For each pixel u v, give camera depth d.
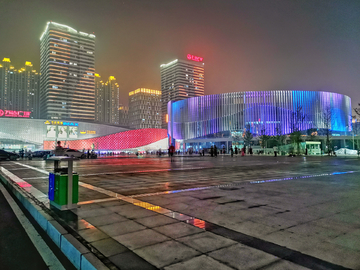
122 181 10.38
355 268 2.62
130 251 3.13
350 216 4.66
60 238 3.80
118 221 4.46
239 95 90.12
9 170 16.33
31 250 3.82
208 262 2.78
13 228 4.91
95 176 12.48
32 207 5.77
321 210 5.13
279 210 5.16
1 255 3.63
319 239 3.48
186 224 4.24
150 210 5.25
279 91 87.81
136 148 108.12
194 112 96.44
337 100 89.12
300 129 84.31
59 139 108.38
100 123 122.56
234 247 3.21
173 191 7.70
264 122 86.75
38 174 13.59
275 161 26.44
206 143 91.06
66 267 3.22
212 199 6.37
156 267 2.68
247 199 6.32
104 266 2.71
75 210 5.29
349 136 78.56
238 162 24.94
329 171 14.24
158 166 19.86
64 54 167.25
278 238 3.53
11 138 100.62
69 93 166.12
